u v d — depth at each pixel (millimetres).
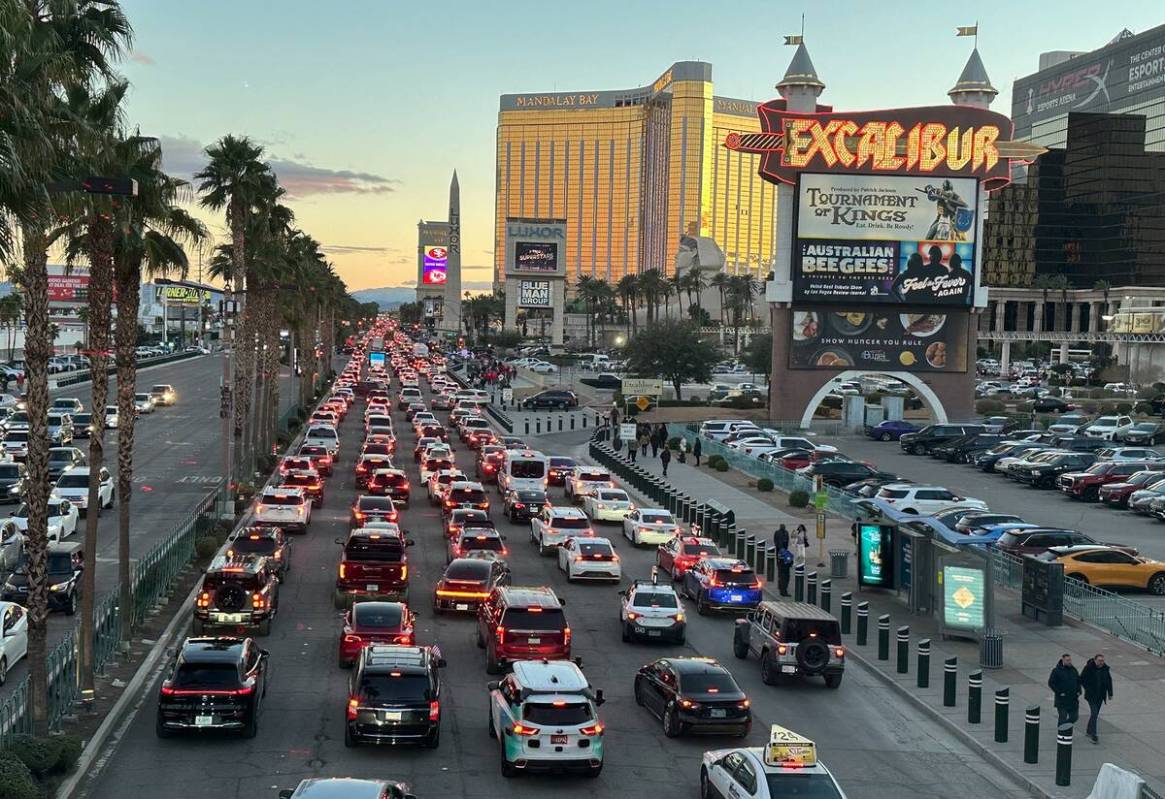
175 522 46500
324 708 24156
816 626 27406
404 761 21141
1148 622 31406
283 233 73688
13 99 15906
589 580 38625
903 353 84688
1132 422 86562
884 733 24422
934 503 51781
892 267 83125
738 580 35156
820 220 82875
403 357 198500
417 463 69062
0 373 103125
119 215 27625
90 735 21906
